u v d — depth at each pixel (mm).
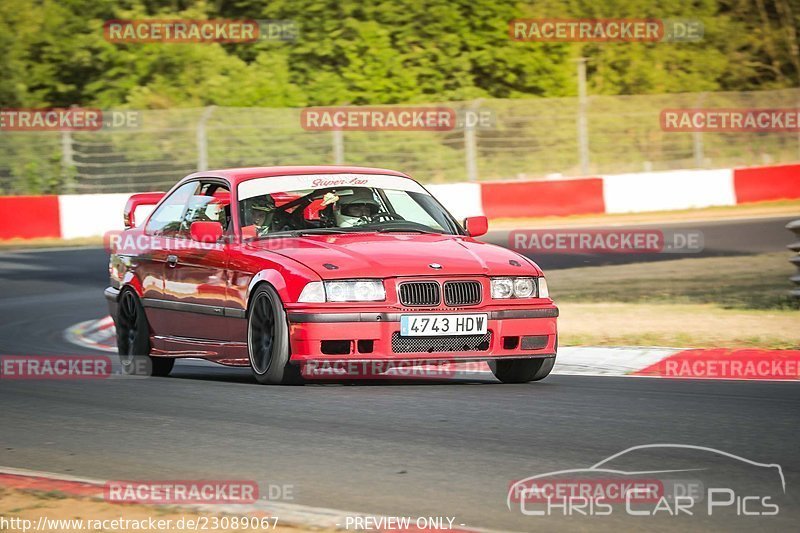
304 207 30484
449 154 98438
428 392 27000
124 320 33906
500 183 86125
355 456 19875
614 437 21125
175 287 31359
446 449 20297
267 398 26094
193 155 92062
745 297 47500
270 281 27312
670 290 50500
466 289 27297
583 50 121750
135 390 28516
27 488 18016
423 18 112938
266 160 93375
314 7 111000
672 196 90188
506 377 29234
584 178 87938
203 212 31797
